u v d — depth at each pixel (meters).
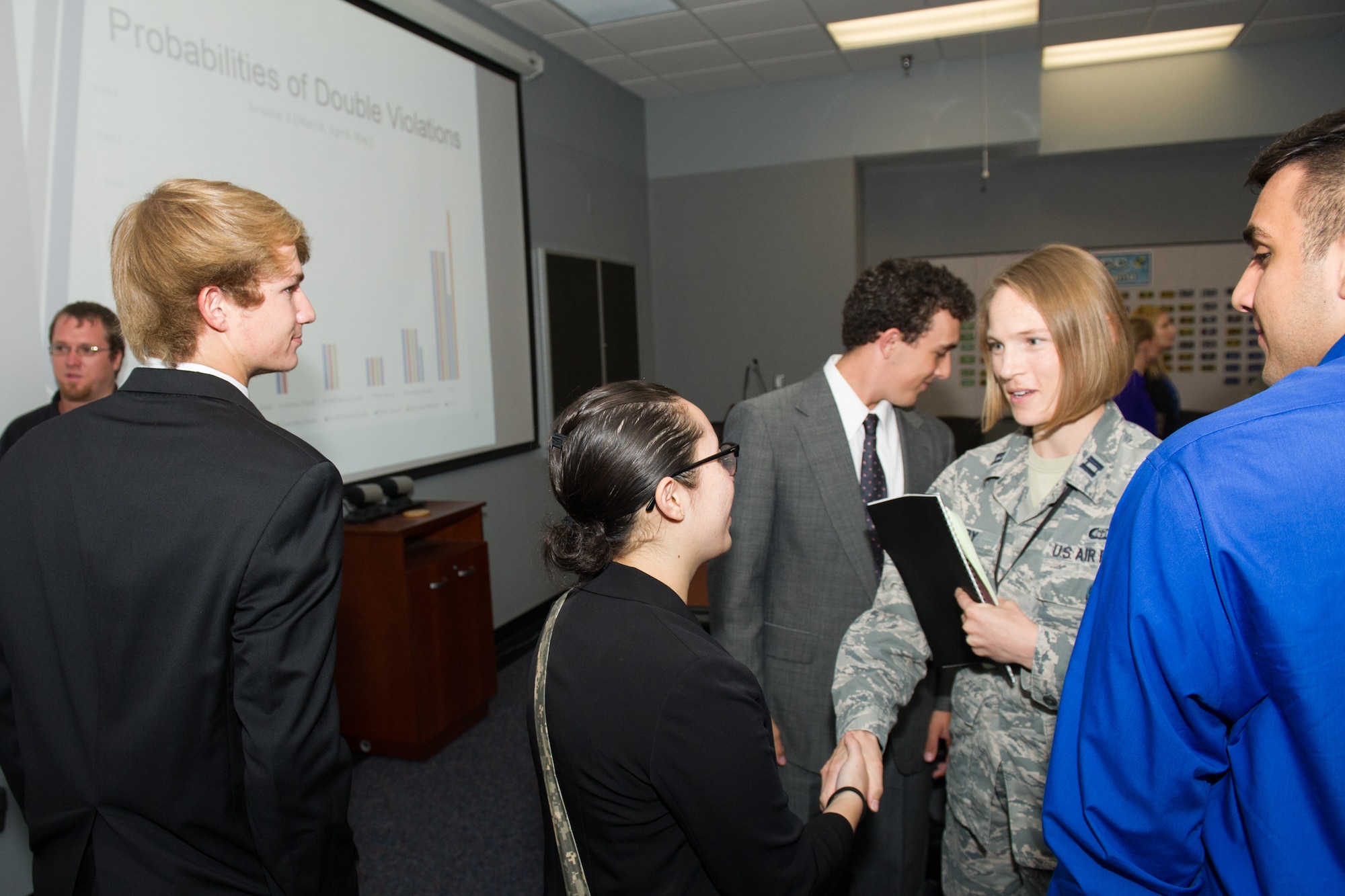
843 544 1.35
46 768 0.88
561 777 0.71
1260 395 0.58
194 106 2.38
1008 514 1.12
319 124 2.84
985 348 1.12
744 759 0.65
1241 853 0.60
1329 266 0.56
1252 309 0.64
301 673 0.87
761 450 1.36
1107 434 1.03
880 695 1.07
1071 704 0.69
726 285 5.54
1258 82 4.87
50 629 0.88
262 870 0.92
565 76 4.60
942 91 5.00
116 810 0.86
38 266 1.99
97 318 1.96
